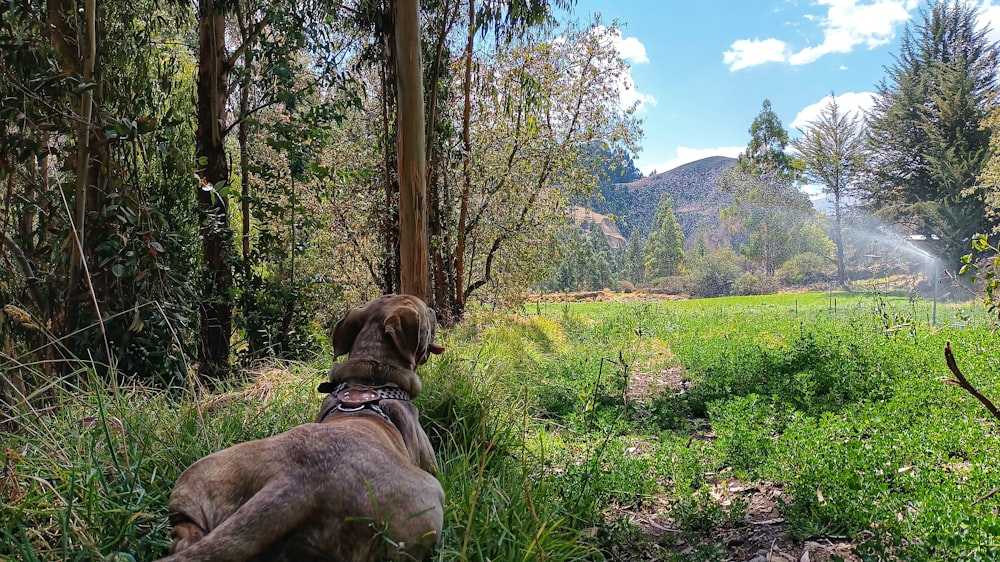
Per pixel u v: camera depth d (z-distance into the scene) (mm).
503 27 12195
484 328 13766
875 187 53219
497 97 16688
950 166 43750
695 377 10227
